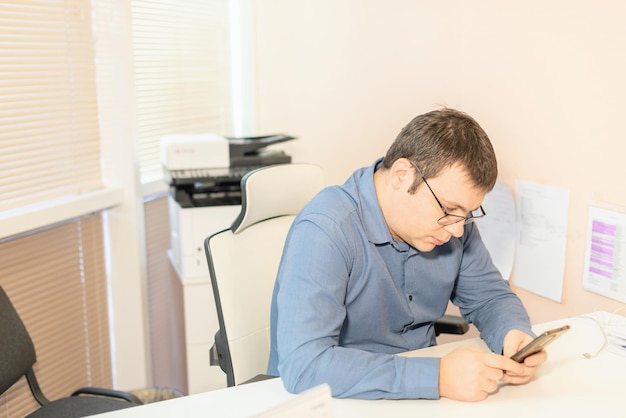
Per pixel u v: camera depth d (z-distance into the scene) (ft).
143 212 8.25
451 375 3.93
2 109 6.45
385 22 8.09
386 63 8.20
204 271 7.59
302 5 8.84
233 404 3.93
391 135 8.38
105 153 7.84
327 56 8.78
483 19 6.96
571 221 6.26
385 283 4.74
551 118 6.33
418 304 5.09
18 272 6.85
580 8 5.90
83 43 7.38
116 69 7.57
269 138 8.16
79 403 6.10
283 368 4.06
